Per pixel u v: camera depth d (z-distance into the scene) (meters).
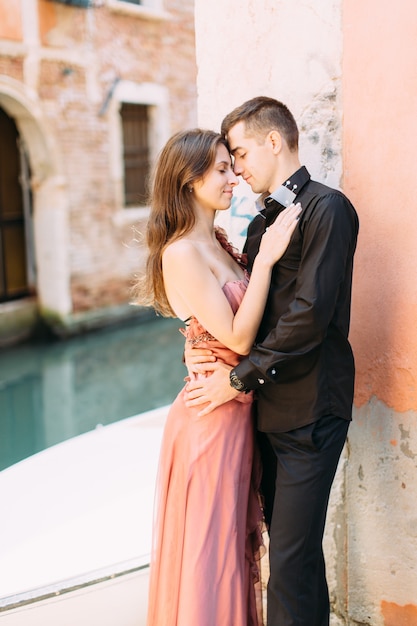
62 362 8.88
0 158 10.05
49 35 9.51
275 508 1.90
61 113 9.85
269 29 2.22
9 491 2.90
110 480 2.95
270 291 1.88
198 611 1.92
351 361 1.89
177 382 7.86
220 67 2.36
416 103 1.92
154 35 11.08
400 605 2.23
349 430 2.25
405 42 1.92
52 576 2.33
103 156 10.50
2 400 7.34
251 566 2.13
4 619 2.21
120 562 2.39
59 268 10.07
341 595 2.37
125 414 6.82
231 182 1.93
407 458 2.13
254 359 1.79
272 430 1.91
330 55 2.10
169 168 1.91
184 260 1.88
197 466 1.96
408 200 1.98
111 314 10.82
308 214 1.76
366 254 2.10
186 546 1.96
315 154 2.18
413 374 2.06
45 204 10.03
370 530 2.26
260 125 1.83
